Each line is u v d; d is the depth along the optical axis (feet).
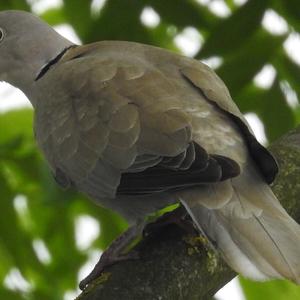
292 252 30.81
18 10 45.83
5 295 46.50
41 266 47.03
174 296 32.78
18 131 48.60
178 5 46.14
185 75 35.76
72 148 35.70
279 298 45.39
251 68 44.06
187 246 33.47
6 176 47.37
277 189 35.99
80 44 46.06
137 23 46.32
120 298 32.35
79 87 36.32
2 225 47.14
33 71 42.22
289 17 44.32
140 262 33.12
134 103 34.37
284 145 37.60
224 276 34.01
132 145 33.45
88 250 48.37
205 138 33.30
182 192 32.35
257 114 45.83
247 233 31.40
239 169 31.76
